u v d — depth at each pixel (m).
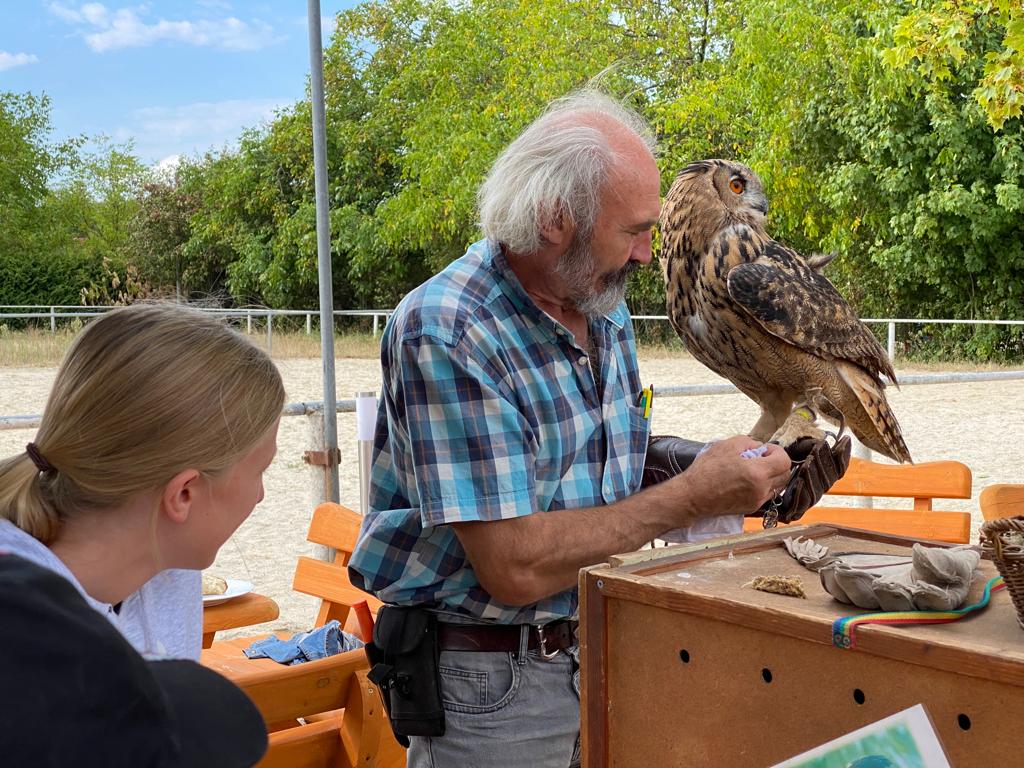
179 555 1.35
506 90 19.67
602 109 2.05
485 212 1.96
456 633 1.98
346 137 24.95
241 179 26.44
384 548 2.00
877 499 6.62
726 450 2.01
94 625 0.83
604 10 20.14
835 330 2.42
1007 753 1.17
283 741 2.01
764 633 1.39
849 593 1.36
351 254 24.17
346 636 2.96
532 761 2.00
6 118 34.75
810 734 1.35
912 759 1.25
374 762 2.04
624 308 2.20
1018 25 7.10
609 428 2.06
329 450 3.90
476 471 1.83
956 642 1.20
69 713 0.78
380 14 26.58
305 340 18.45
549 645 1.99
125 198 43.78
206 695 0.92
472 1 23.69
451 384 1.83
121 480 1.26
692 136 18.28
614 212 1.88
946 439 9.25
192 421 1.28
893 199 17.67
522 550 1.85
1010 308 17.84
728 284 2.35
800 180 18.16
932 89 16.19
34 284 27.67
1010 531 1.26
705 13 21.34
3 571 0.85
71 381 1.28
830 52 17.09
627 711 1.58
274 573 5.37
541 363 1.95
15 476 1.28
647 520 1.94
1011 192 16.17
